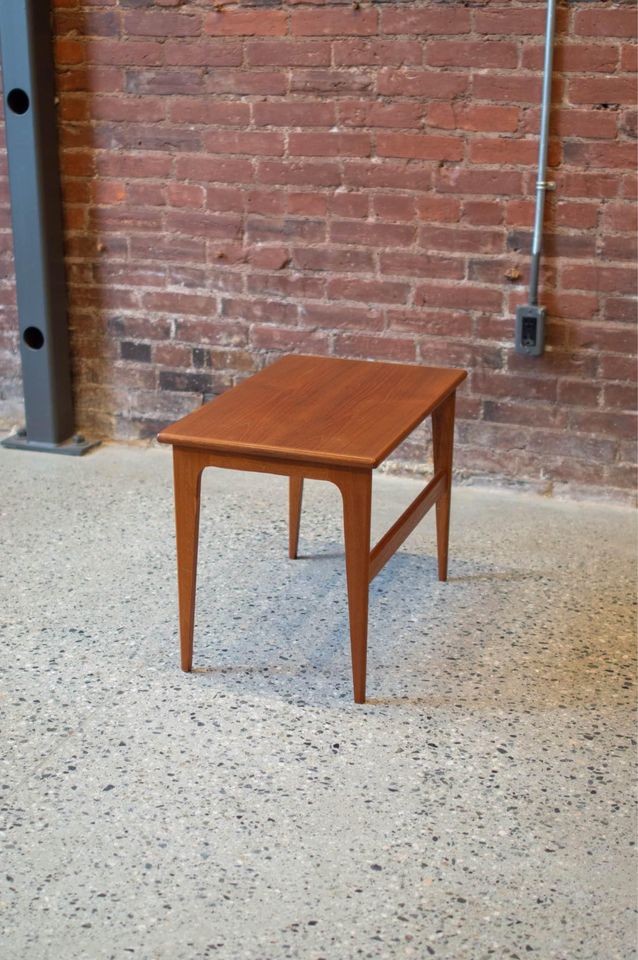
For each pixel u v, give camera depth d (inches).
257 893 78.0
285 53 136.2
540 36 126.7
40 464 152.1
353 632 97.6
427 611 115.1
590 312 134.3
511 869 80.4
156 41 140.3
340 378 111.5
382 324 143.1
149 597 117.6
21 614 113.9
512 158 132.0
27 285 150.0
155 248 149.1
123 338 154.5
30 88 141.6
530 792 88.5
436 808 86.7
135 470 150.6
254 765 91.4
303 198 141.1
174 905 76.9
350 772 90.7
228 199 144.2
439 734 95.6
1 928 74.9
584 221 131.3
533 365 138.5
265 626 112.0
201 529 132.6
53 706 98.9
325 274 143.3
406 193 137.0
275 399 105.3
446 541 119.4
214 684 102.4
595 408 137.6
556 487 142.3
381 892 78.2
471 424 143.3
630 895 78.1
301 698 100.5
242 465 96.0
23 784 88.8
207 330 150.6
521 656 107.3
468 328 139.7
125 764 91.4
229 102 140.2
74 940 74.0
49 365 153.2
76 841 82.8
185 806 86.6
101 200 148.9
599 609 115.6
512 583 120.8
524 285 135.9
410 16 130.5
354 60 134.0
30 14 139.1
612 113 126.9
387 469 149.0
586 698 100.8
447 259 137.9
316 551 127.6
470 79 130.7
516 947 73.6
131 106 143.9
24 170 145.1
